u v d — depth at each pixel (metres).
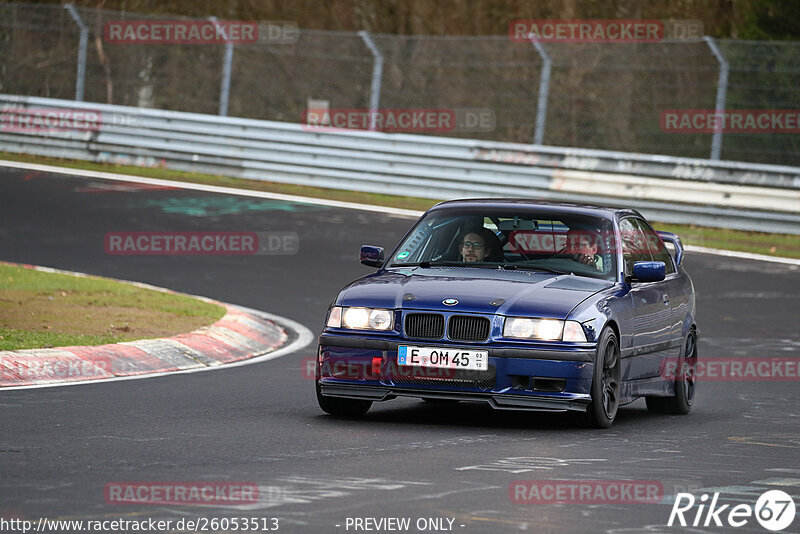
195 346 42.28
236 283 59.22
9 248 64.50
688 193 81.81
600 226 34.34
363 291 31.42
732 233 80.06
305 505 20.78
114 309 47.88
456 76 118.56
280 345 46.22
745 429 31.98
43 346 38.62
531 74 116.31
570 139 113.88
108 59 118.25
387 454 25.97
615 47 114.25
